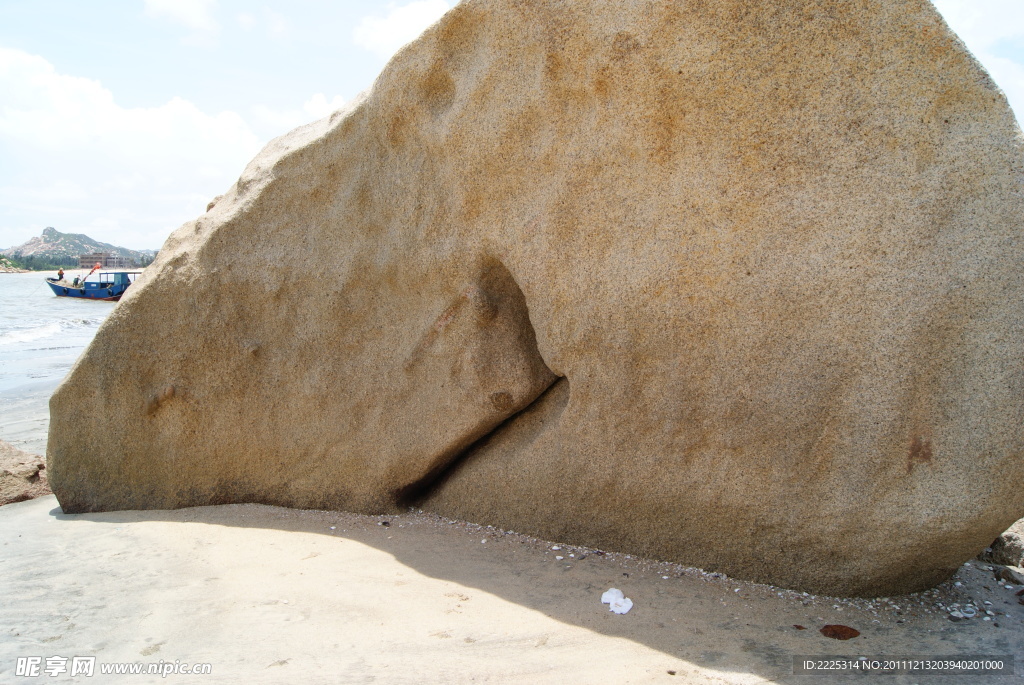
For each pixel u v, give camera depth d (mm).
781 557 2527
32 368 10211
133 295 3936
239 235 3799
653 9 2574
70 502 4027
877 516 2305
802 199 2395
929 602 2463
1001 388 2174
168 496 3891
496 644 2170
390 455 3498
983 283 2205
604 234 2770
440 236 3305
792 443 2424
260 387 3705
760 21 2426
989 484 2191
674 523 2727
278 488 3746
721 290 2510
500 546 3033
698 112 2529
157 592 2670
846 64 2354
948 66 2275
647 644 2152
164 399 3807
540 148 2918
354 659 2096
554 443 3014
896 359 2262
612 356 2777
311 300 3652
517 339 3248
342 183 3619
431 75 3229
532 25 2865
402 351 3482
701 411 2584
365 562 2906
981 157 2240
